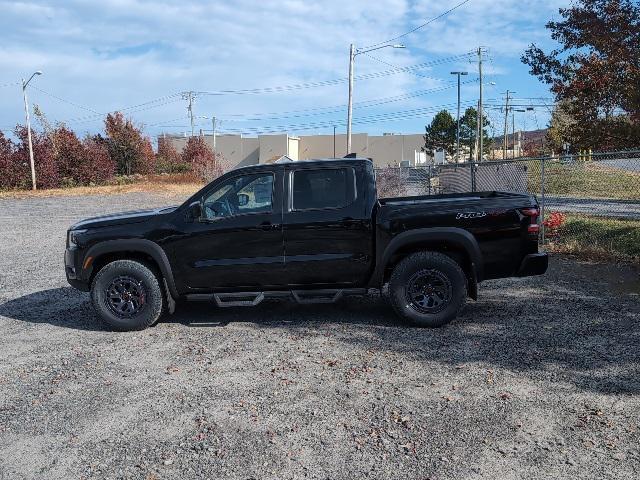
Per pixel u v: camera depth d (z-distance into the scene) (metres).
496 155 91.75
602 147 11.51
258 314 7.25
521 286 8.18
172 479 3.47
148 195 31.22
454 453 3.65
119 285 6.65
